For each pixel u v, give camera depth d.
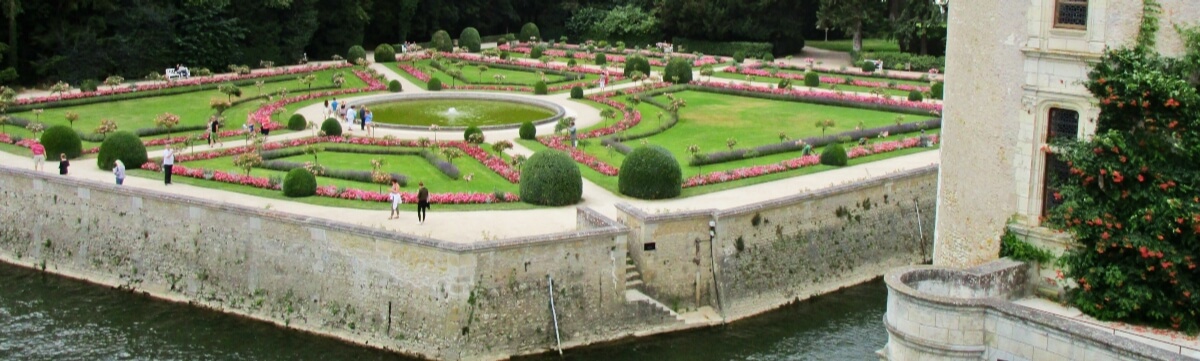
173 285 44.50
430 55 111.62
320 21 113.62
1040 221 27.98
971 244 29.45
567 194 47.66
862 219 48.38
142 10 96.00
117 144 54.34
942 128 30.03
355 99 84.00
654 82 91.94
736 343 40.50
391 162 57.78
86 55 91.88
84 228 47.00
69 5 92.31
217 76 92.94
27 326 41.38
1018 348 23.94
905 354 25.36
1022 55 27.48
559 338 39.09
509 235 42.03
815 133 67.88
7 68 87.44
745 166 57.69
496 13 135.50
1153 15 25.30
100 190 46.22
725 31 119.31
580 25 134.88
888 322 25.94
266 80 92.88
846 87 90.88
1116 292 26.28
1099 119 25.89
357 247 39.59
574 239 38.94
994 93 28.30
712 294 43.00
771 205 44.41
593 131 67.19
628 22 129.12
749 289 43.88
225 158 58.19
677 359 38.78
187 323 41.91
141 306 43.69
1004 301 24.50
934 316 24.72
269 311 42.00
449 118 77.00
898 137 66.19
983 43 28.39
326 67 102.75
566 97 86.19
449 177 53.66
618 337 40.38
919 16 104.44
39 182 48.06
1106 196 26.11
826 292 46.59
